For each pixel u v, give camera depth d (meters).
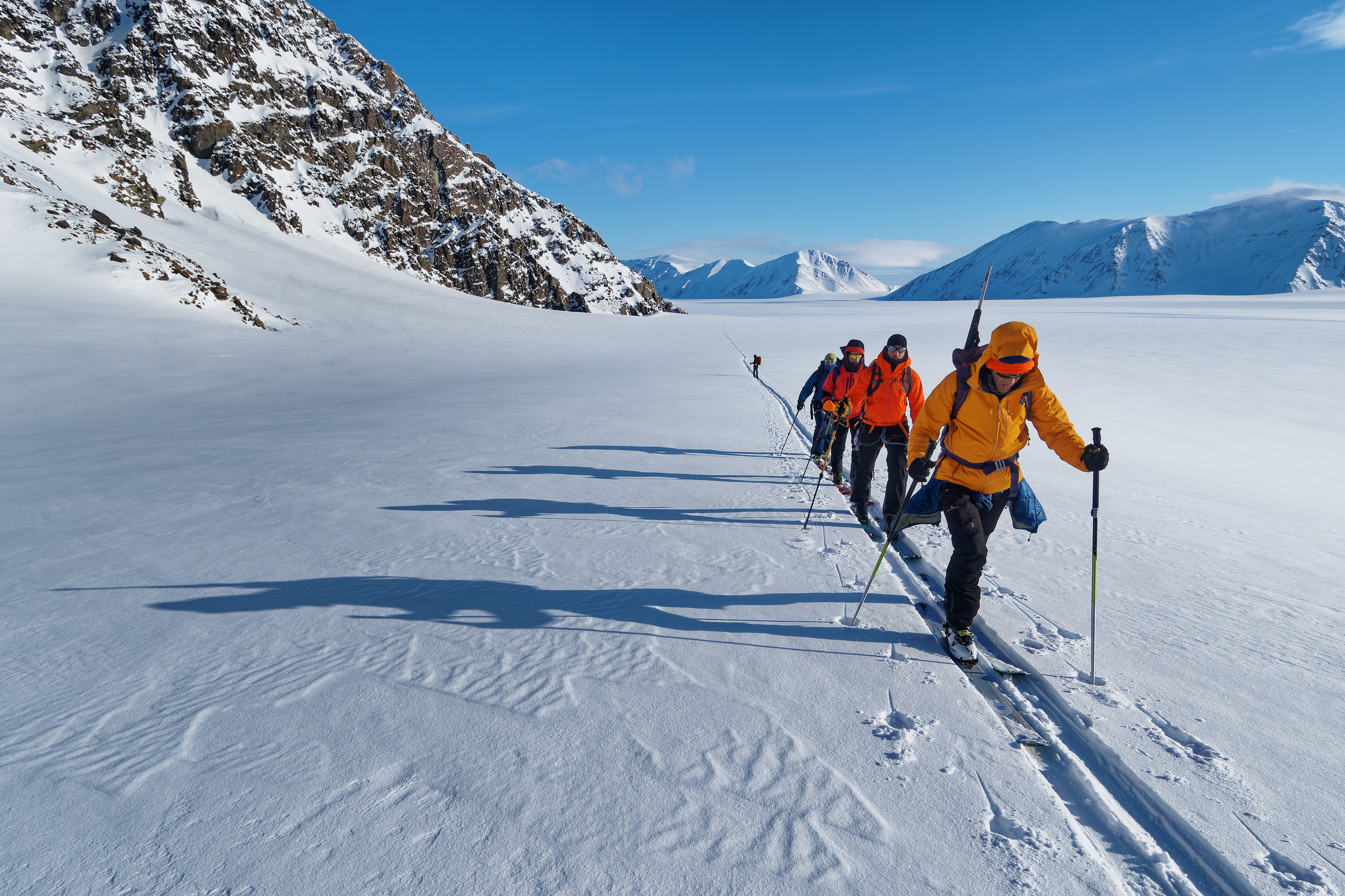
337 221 97.00
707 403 15.03
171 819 2.00
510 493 6.50
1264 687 2.96
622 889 1.77
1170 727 2.64
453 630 3.39
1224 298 123.88
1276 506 7.05
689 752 2.39
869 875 1.84
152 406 16.44
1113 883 1.84
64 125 76.06
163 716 2.56
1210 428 13.94
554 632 3.39
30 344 26.00
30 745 2.37
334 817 2.01
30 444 10.34
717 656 3.16
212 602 3.74
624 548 4.84
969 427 3.31
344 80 112.94
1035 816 2.11
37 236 40.16
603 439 9.91
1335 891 1.82
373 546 4.79
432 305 67.62
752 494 6.67
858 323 74.44
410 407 14.53
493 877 1.79
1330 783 2.29
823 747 2.45
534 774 2.24
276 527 5.26
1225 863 1.95
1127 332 43.78
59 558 4.50
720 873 1.83
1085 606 3.88
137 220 63.69
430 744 2.40
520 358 36.28
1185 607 3.88
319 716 2.57
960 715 2.69
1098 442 3.08
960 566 3.22
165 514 5.65
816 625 3.55
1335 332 40.91
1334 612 3.83
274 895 1.72
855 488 5.63
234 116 97.00
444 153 111.94
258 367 27.22
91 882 1.75
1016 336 3.07
